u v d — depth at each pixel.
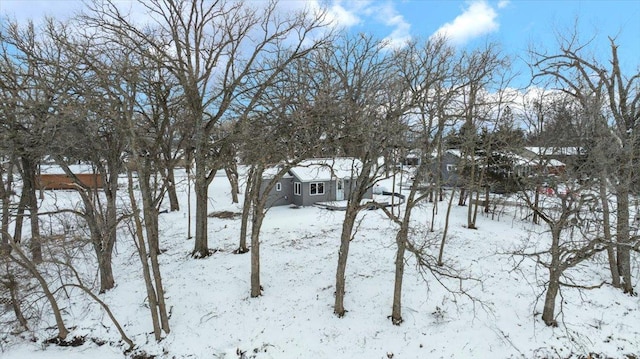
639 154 13.41
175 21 17.09
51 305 15.43
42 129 13.53
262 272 17.89
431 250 20.06
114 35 17.05
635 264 17.89
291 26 19.14
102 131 16.02
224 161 18.94
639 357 12.72
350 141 13.52
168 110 17.59
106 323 15.10
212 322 14.77
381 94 15.11
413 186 13.86
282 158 15.16
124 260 20.80
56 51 17.45
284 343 13.63
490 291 15.82
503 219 27.00
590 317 14.27
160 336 14.20
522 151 18.73
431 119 14.97
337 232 23.81
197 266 18.89
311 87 14.74
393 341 13.50
